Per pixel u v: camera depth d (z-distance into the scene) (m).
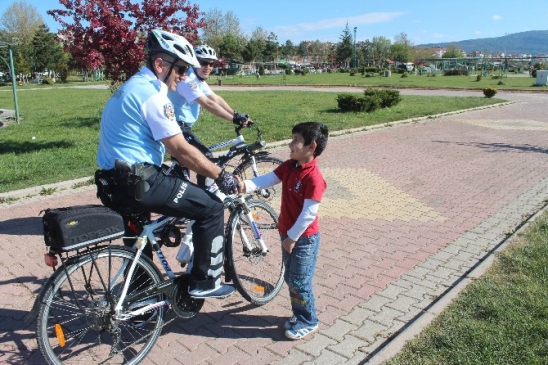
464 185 7.73
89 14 11.52
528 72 68.94
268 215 4.35
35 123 16.45
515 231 5.42
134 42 11.82
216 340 3.44
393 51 112.44
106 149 2.95
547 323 3.34
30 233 5.53
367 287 4.21
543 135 13.18
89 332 3.46
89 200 6.82
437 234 5.52
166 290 3.26
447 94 29.66
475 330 3.30
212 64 4.93
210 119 16.16
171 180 3.07
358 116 16.62
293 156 3.14
